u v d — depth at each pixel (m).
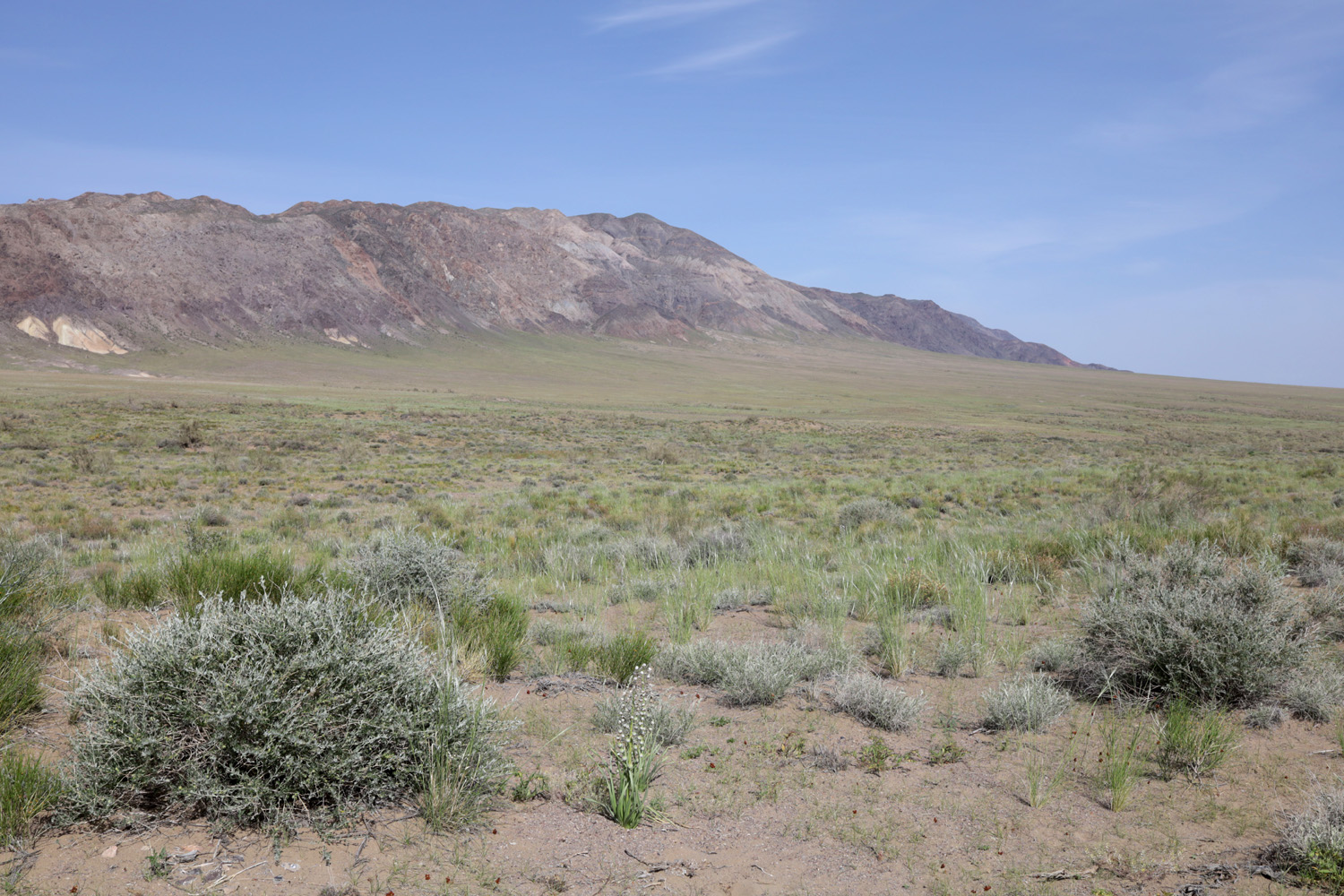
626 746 4.56
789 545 15.11
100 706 4.02
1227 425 103.44
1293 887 3.55
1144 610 6.43
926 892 3.60
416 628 7.08
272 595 7.72
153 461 36.19
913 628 8.62
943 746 5.30
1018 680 6.48
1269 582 6.89
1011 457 52.78
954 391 182.50
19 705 5.12
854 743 5.47
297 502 23.94
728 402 131.88
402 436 54.34
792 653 7.07
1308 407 151.50
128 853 3.67
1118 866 3.81
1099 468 41.06
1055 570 11.57
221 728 3.91
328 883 3.50
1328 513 20.66
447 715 4.45
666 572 12.63
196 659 4.04
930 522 20.55
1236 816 4.30
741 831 4.19
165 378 150.75
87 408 67.50
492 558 14.21
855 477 37.50
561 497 26.53
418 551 9.09
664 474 37.72
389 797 4.29
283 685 4.06
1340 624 7.88
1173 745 5.19
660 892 3.57
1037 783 4.67
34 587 8.08
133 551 13.86
